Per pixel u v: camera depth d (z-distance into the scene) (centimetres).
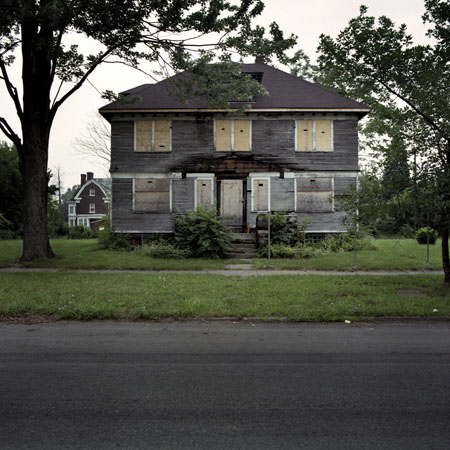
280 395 363
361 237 1823
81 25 1184
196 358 467
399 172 879
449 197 797
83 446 277
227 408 336
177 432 297
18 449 273
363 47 867
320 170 1877
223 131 1894
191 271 1184
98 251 1616
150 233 1873
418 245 1809
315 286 906
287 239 1580
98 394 363
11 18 992
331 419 318
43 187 1354
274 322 654
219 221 1502
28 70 1300
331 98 1917
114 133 1891
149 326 623
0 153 3300
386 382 395
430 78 837
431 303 746
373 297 798
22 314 679
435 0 817
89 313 666
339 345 523
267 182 1884
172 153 1892
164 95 1958
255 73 1861
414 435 294
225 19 1255
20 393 365
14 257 1413
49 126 1370
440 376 412
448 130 825
